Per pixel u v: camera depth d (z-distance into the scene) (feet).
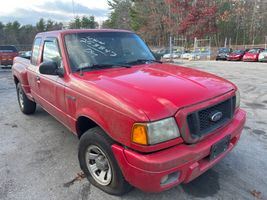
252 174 10.41
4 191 9.58
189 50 117.50
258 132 14.71
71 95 9.83
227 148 9.05
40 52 13.70
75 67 10.53
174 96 7.75
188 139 7.52
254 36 181.16
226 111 9.02
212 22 125.18
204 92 8.32
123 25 177.68
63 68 10.69
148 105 7.29
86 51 11.21
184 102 7.58
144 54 12.98
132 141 7.28
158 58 13.69
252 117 17.56
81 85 9.30
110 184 8.88
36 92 14.35
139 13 158.71
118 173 8.30
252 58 77.15
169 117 7.24
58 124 16.46
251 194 9.18
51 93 11.80
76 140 13.94
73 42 11.33
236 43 180.34
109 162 8.45
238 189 9.47
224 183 9.84
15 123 16.81
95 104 8.46
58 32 11.97
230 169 10.77
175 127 7.33
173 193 9.29
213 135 8.36
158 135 7.09
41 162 11.63
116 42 12.38
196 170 7.79
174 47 128.67
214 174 10.42
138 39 13.87
